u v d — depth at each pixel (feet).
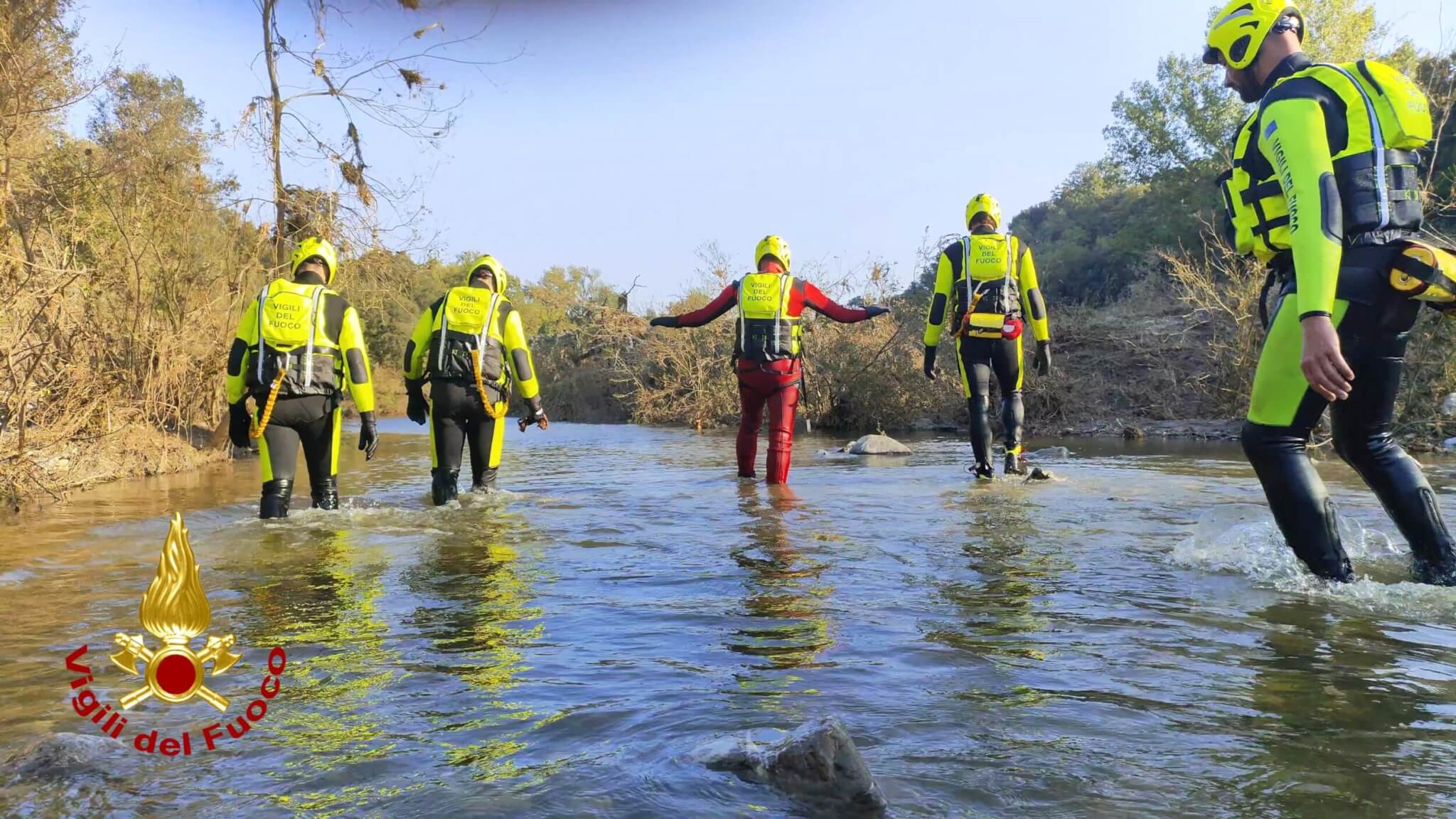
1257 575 12.28
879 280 58.18
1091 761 6.22
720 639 9.37
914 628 9.78
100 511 19.99
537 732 6.77
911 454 35.04
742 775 5.90
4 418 23.04
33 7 32.37
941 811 5.49
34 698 7.63
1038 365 27.07
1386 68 11.40
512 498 21.91
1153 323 57.26
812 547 14.64
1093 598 11.10
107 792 5.78
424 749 6.47
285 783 5.92
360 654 8.90
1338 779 5.93
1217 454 33.99
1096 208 139.74
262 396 18.95
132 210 34.94
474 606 10.89
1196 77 94.32
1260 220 11.99
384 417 88.69
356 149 41.22
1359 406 11.89
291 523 17.97
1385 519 16.58
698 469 29.58
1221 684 7.84
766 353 25.23
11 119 30.66
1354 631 9.55
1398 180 11.27
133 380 30.83
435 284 95.09
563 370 78.64
